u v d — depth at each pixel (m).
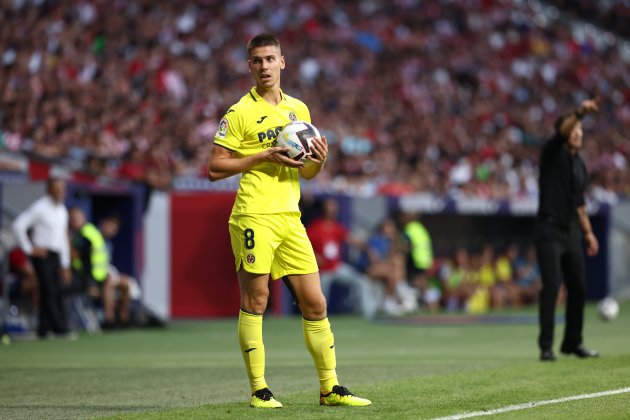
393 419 21.61
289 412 22.94
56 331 56.41
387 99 120.44
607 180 113.44
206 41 114.44
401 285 81.12
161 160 79.19
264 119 23.91
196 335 59.31
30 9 96.69
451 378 29.75
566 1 162.62
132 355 44.97
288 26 126.62
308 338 24.09
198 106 97.81
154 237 74.06
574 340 36.22
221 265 77.12
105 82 91.50
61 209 55.75
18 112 76.00
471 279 88.06
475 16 145.25
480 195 101.88
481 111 127.38
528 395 25.53
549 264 35.56
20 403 27.08
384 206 82.31
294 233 23.81
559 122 35.44
